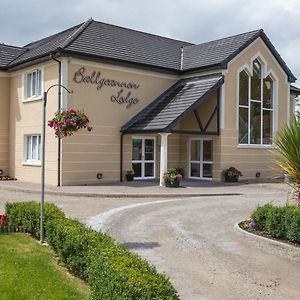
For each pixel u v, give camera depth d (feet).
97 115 65.82
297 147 30.04
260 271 23.68
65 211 41.39
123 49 71.56
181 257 26.20
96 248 20.18
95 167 65.62
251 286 21.43
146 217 37.99
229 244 29.04
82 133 64.28
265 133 76.23
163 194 53.52
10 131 75.51
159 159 73.67
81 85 64.13
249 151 73.15
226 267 24.35
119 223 35.50
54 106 63.87
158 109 68.95
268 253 26.96
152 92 72.18
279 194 55.01
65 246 22.82
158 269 23.86
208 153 72.54
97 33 71.92
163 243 29.30
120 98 68.33
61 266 23.39
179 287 21.16
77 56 63.26
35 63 67.56
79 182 64.03
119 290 15.16
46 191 55.31
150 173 73.00
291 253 26.89
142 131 64.59
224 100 69.62
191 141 75.00
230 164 70.59
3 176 74.28
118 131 68.18
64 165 62.69
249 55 72.95
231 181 68.74
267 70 75.56
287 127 31.30
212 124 70.23
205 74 71.82
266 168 75.36
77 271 22.03
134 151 70.90
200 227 33.91
